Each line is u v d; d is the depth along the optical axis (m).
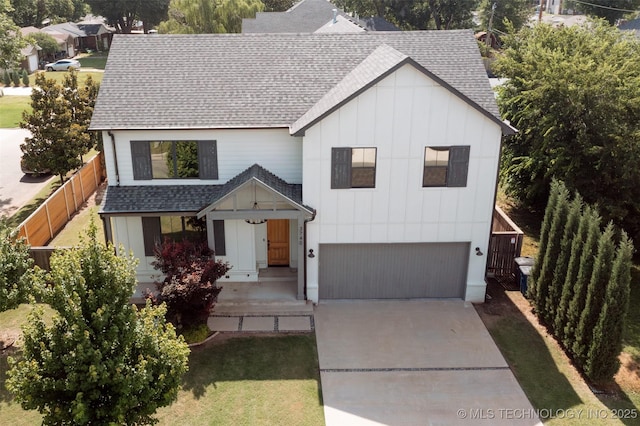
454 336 16.70
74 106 27.92
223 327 16.86
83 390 9.40
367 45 20.88
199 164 18.55
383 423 13.05
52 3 94.62
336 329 16.97
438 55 19.91
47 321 16.77
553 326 16.53
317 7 47.94
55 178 30.11
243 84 19.34
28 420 12.77
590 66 21.19
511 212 27.09
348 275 18.55
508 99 24.92
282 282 19.34
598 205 20.42
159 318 11.55
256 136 18.30
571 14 111.69
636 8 66.31
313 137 16.53
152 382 10.38
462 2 67.06
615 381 14.69
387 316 17.77
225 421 12.99
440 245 18.22
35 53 70.12
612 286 13.32
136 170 18.50
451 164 17.00
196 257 16.52
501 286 19.83
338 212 17.45
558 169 21.92
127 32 91.19
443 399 13.95
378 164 16.92
